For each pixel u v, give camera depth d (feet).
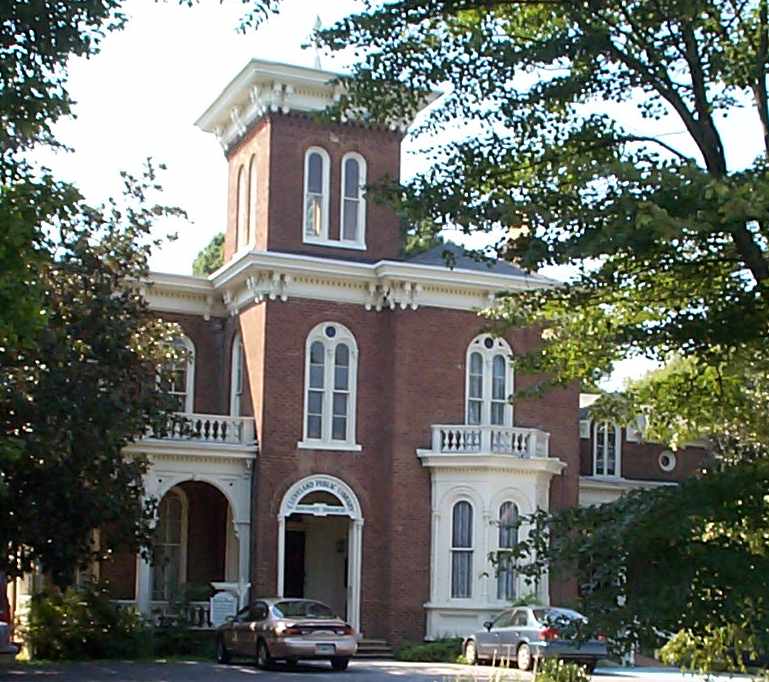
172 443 115.03
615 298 41.98
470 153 41.55
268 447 118.01
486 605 117.39
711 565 36.42
